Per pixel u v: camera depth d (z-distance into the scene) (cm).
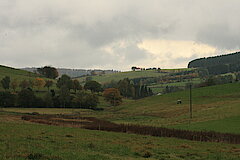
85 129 4703
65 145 2522
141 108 12438
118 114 10775
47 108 12912
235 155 2719
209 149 3038
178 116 8681
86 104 13712
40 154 1867
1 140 2519
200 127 5684
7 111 9912
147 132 4466
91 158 1923
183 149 2919
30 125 4603
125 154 2341
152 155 2391
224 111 8150
